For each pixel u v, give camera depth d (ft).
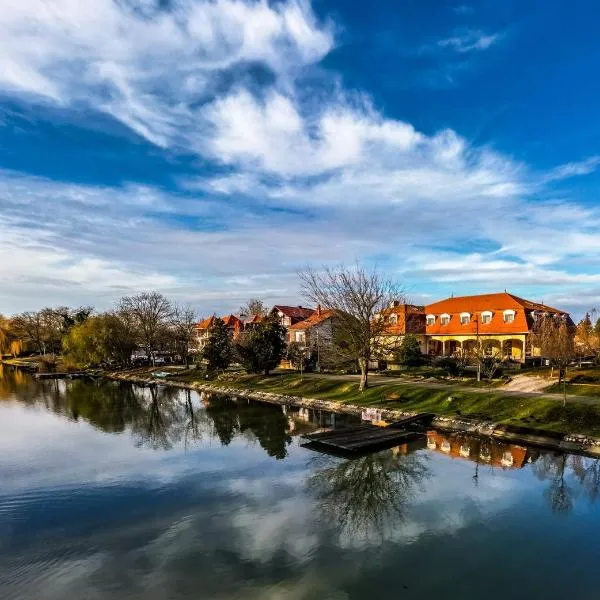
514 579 42.27
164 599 40.32
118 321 261.65
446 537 50.75
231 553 48.14
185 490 67.77
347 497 63.57
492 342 168.66
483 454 80.64
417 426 99.91
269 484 69.77
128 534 53.36
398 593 40.24
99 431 109.70
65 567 46.21
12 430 111.24
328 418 116.67
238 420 119.14
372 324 133.39
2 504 63.21
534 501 59.88
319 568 44.80
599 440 75.97
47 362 270.26
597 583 41.52
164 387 193.26
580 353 146.30
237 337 216.54
